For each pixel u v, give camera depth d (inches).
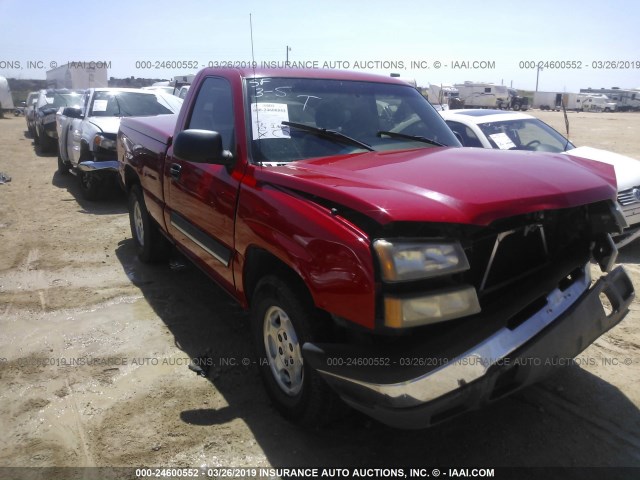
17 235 267.9
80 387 135.7
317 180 107.3
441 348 93.9
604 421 121.1
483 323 97.3
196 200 148.5
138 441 115.9
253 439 116.4
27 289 198.4
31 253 239.5
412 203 92.1
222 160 129.6
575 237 120.6
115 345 156.9
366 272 91.2
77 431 119.3
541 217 106.5
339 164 120.5
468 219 90.9
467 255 101.1
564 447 113.3
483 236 99.7
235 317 175.6
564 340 102.0
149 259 219.8
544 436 116.6
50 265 223.9
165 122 206.5
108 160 323.3
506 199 96.3
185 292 195.8
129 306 183.6
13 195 364.5
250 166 125.8
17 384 136.9
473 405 95.3
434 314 90.3
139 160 201.2
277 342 121.9
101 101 370.6
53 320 173.0
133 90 393.1
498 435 117.3
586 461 109.3
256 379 139.5
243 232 122.9
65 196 362.9
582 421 121.3
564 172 113.1
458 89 2017.7
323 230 99.0
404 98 161.8
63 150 407.5
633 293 117.7
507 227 102.9
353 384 95.3
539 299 102.8
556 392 132.0
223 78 153.2
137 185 217.9
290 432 118.7
